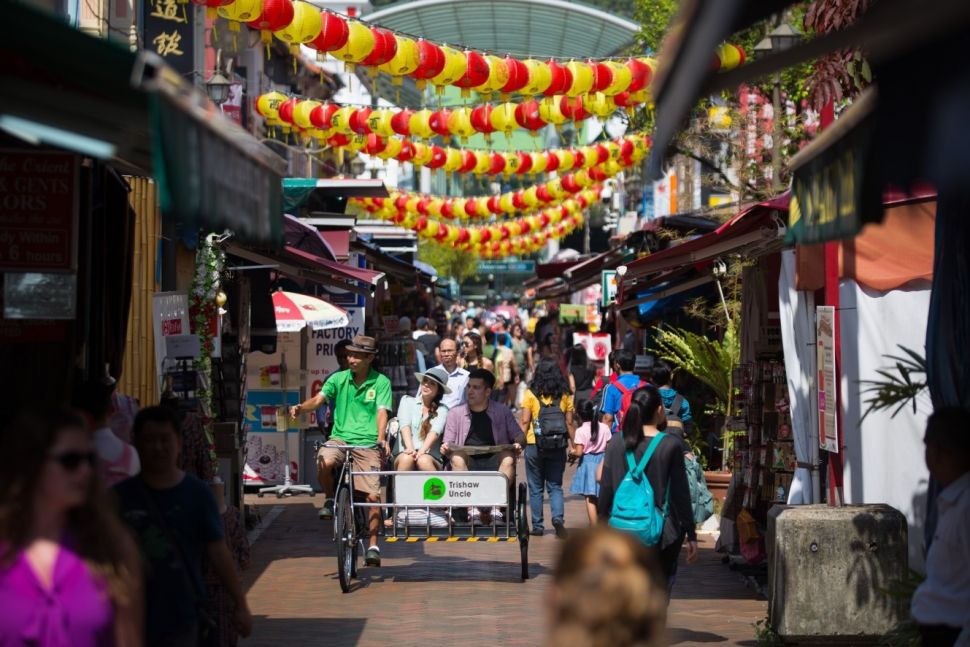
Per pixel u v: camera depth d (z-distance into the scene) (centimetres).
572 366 2344
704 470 1802
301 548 1565
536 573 1402
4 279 809
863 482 1127
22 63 472
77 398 725
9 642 498
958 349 804
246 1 1165
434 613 1182
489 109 1590
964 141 486
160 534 651
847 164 604
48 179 810
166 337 1239
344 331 2177
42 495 509
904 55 518
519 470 2545
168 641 645
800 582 1001
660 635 324
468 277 9931
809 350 1225
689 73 431
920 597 690
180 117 389
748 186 2305
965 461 678
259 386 2092
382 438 1414
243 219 455
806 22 948
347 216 2405
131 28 1443
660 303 2195
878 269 1105
